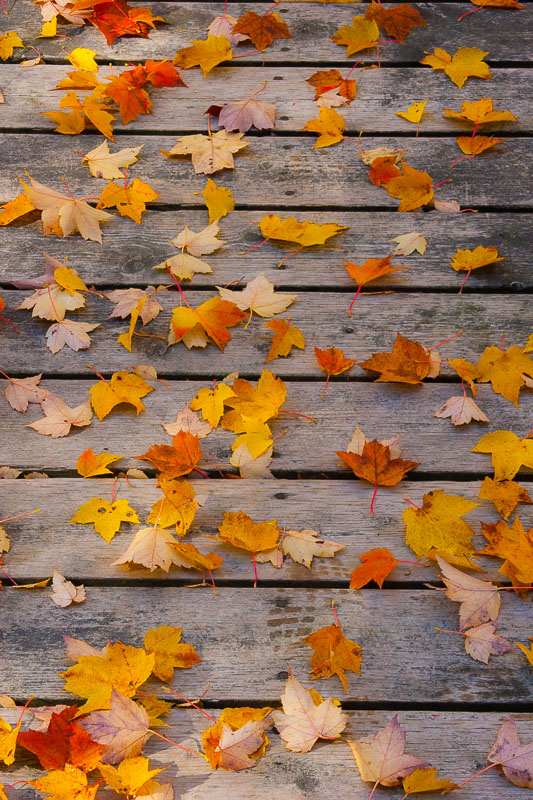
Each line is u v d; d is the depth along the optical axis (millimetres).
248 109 3029
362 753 2439
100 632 2541
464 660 2518
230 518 2600
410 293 2834
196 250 2871
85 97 3072
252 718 2471
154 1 3236
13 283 2846
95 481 2660
